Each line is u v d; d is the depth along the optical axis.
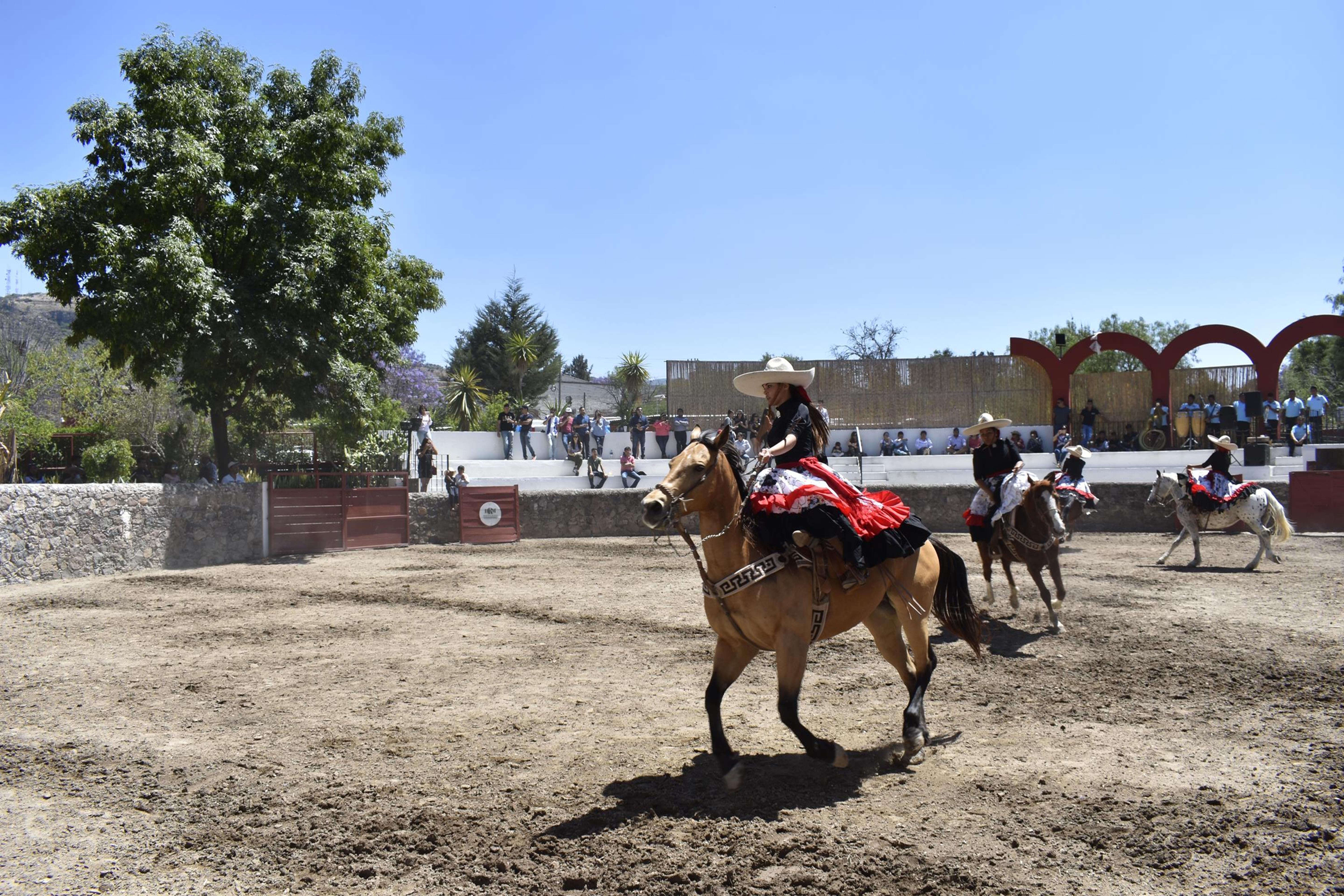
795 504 5.55
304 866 4.77
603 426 34.81
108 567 18.05
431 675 9.23
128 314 18.25
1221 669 8.86
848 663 9.44
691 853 4.76
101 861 4.87
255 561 20.62
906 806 5.39
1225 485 16.66
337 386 21.58
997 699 7.89
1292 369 56.16
